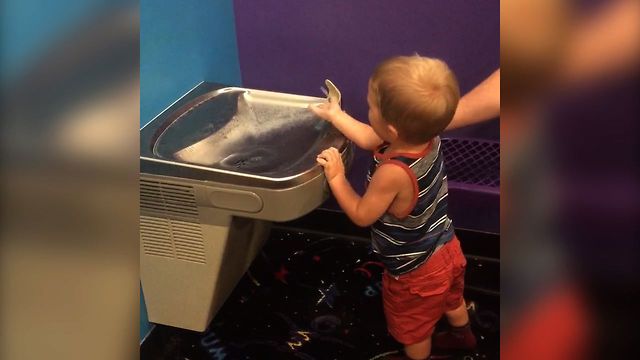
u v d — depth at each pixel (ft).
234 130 5.48
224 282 5.81
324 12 6.25
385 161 4.61
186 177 4.75
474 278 6.59
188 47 5.67
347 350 5.72
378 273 6.68
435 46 6.13
